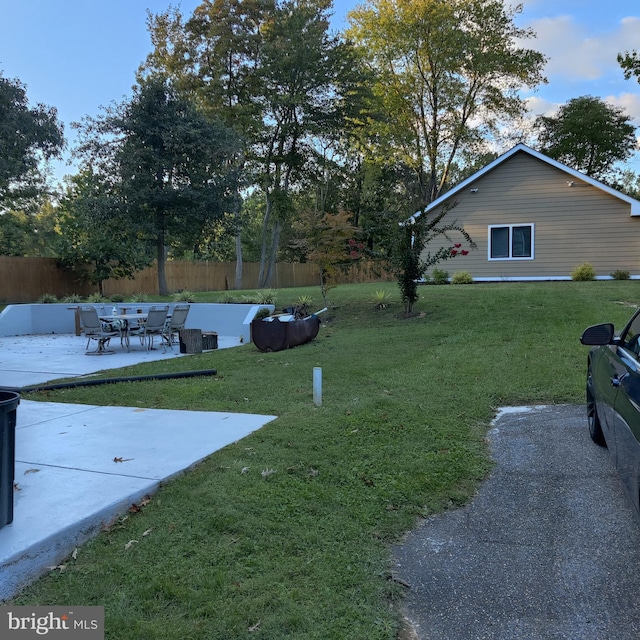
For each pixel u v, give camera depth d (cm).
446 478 393
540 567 283
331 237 1317
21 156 1909
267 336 1002
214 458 412
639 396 287
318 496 352
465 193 1834
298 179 3091
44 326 1678
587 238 1711
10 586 248
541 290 1331
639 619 239
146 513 322
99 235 2038
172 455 416
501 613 246
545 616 243
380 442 455
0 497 277
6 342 1397
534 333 914
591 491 371
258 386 693
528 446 462
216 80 2578
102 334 1150
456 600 256
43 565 265
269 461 406
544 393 606
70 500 321
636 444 278
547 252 1755
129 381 762
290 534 303
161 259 2052
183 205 1956
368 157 2889
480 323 1032
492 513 346
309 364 823
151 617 229
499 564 287
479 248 1827
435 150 2972
